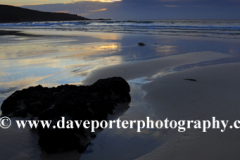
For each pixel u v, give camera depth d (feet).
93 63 35.09
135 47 52.37
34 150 12.13
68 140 11.92
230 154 10.10
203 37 69.36
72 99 14.78
